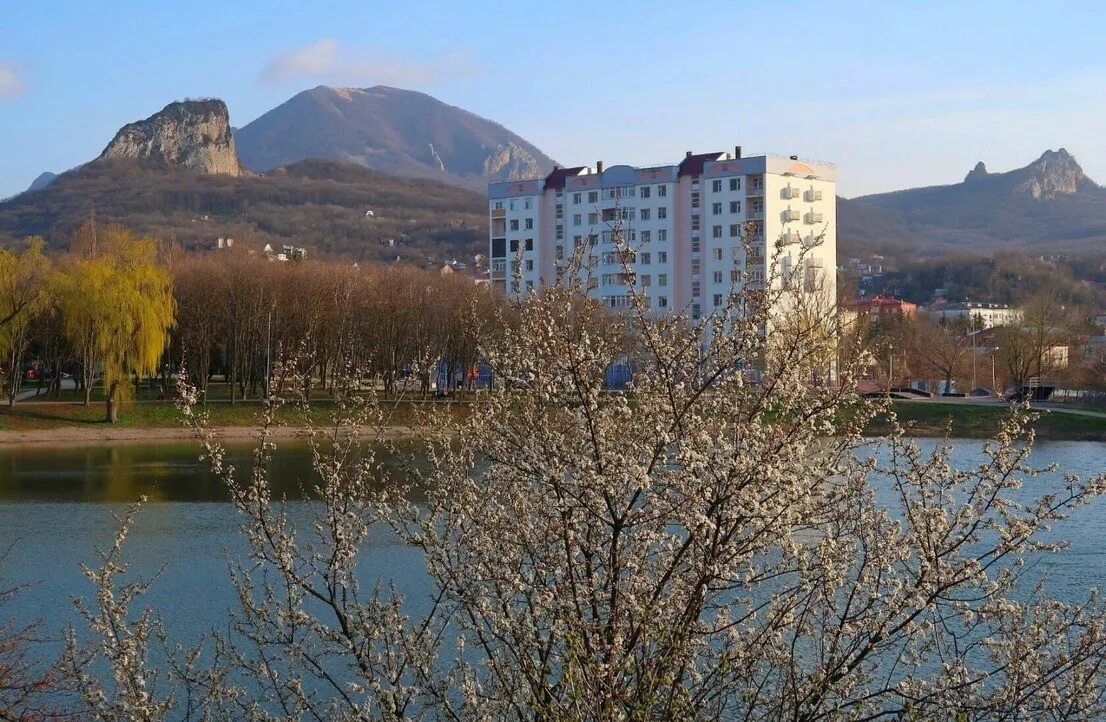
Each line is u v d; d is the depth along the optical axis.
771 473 8.18
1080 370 83.38
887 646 8.83
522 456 9.13
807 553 8.84
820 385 9.03
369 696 10.16
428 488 10.75
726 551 8.42
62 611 23.12
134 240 71.38
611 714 7.99
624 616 8.59
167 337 68.06
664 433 8.50
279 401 10.76
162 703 9.66
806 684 8.62
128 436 65.00
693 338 9.05
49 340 76.62
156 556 30.00
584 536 9.06
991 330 105.75
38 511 39.25
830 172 108.75
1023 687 8.35
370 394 11.34
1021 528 8.66
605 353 9.24
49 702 14.07
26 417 66.00
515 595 9.52
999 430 9.28
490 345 9.65
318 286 72.38
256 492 10.20
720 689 8.85
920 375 86.62
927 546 8.66
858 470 9.16
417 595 19.42
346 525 10.45
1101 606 10.76
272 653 16.28
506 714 9.30
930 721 8.49
